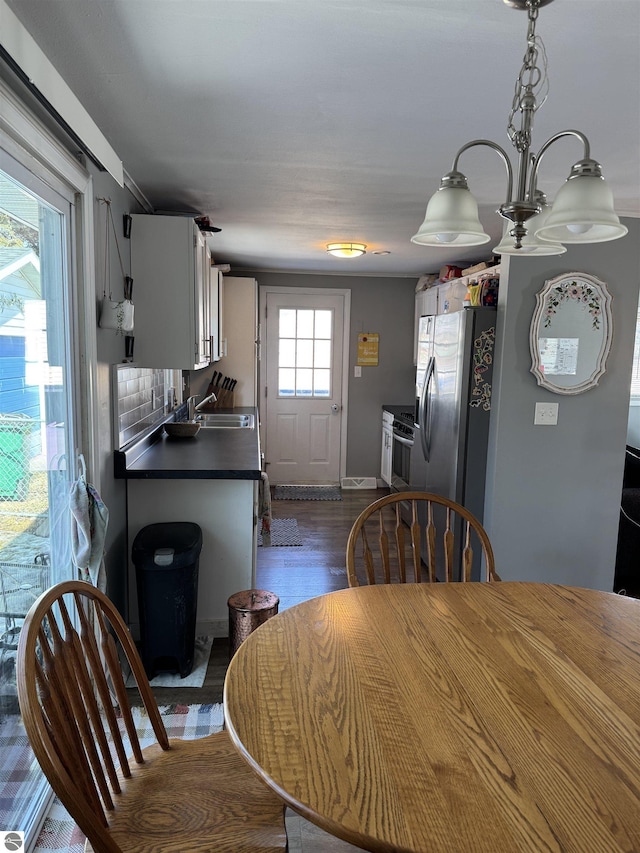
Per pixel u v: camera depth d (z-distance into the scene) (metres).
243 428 4.07
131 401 2.97
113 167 1.93
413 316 5.73
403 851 0.73
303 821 1.77
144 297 2.76
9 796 1.49
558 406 3.02
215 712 2.22
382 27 1.31
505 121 1.86
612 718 1.00
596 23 1.28
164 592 2.38
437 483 3.45
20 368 1.54
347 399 5.77
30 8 1.25
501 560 3.09
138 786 1.19
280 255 4.59
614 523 3.12
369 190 2.68
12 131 1.35
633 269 2.95
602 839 0.74
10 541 1.48
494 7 1.22
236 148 2.14
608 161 2.21
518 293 2.91
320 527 4.55
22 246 1.53
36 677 0.94
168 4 1.23
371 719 0.98
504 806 0.79
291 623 1.35
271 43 1.39
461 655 1.21
